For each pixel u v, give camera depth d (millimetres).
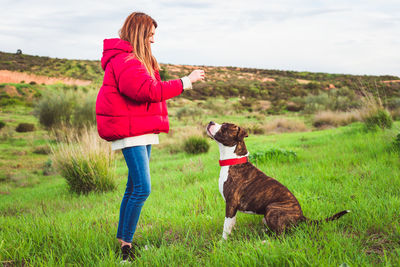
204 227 3115
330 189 3984
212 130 2908
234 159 2891
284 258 2088
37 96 42188
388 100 25703
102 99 2420
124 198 2750
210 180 5840
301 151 7695
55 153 8062
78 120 17594
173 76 73875
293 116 28594
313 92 49344
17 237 2996
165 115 2723
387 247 2330
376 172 4527
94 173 7094
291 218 2641
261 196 2779
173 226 3305
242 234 2879
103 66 2547
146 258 2385
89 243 2797
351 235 2494
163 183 6488
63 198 6543
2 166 12336
